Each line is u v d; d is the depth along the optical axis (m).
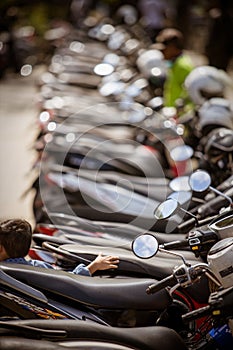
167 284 5.64
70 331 5.67
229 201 7.09
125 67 19.20
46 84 17.16
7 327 5.57
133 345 5.68
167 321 6.57
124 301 6.29
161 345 5.73
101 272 7.00
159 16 27.16
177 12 34.59
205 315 5.34
